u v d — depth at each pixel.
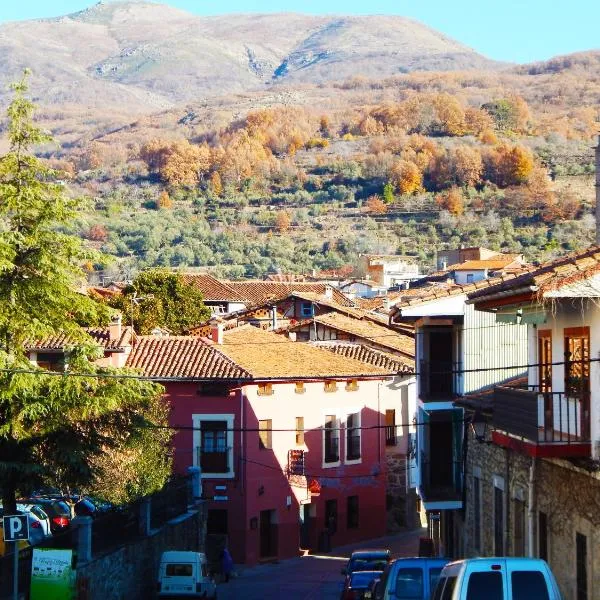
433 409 59.41
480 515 51.25
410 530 93.06
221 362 78.50
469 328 55.94
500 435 40.16
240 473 77.31
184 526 62.94
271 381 79.25
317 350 87.81
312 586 67.56
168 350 80.25
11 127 50.94
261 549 79.31
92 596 46.75
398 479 91.50
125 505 56.72
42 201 50.75
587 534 35.19
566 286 33.16
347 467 86.06
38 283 50.56
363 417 87.31
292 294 115.06
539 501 40.41
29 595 41.81
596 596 34.31
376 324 107.06
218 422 77.44
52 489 67.25
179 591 54.53
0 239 48.66
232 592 65.88
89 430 52.25
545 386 39.78
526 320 39.16
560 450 34.78
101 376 46.88
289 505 81.00
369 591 44.75
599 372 33.59
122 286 137.88
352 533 87.00
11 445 50.25
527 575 28.78
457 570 29.53
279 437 80.50
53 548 43.66
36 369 50.47
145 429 54.06
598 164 82.62
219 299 151.25
